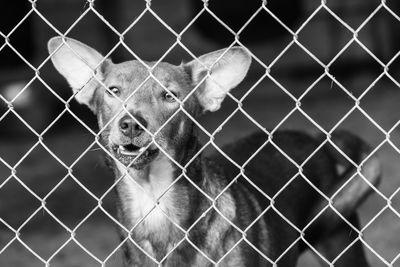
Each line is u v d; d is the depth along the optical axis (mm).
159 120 4102
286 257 4859
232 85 4332
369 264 5730
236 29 13758
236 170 4957
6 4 13531
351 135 5594
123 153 3969
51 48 4281
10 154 10938
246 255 4297
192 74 4379
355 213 5383
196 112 4379
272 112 12758
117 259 6398
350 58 16359
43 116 12312
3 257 6562
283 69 16328
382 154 9367
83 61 4141
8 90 12297
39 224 7523
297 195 5094
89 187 8789
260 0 13383
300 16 13680
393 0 14953
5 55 13430
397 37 14938
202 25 13875
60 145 11266
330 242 5273
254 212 4555
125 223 4277
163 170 4148
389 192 7816
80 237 7004
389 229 6812
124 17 19703
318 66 16219
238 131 11562
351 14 17016
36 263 6395
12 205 8266
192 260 4168
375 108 12375
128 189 4230
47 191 8742
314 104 13195
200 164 4301
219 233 4219
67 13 19297
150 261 4227
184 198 4188
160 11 19797
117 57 14234
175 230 4188
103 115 4246
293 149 5352
